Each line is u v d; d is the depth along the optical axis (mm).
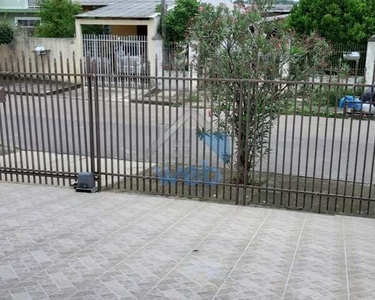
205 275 4074
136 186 7309
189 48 8664
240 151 6961
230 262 4410
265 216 6156
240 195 7160
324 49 7922
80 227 5414
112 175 7195
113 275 4027
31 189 7168
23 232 5188
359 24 19750
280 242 5078
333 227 5750
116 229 5375
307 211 6461
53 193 6980
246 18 7547
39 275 4008
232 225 5680
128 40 20391
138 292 3695
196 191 7188
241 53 7375
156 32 20469
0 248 4676
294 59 7285
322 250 4852
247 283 3922
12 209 6086
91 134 7027
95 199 6715
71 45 21375
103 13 21438
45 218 5734
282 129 12945
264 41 7281
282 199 6953
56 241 4906
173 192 7184
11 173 7543
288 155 10555
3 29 21953
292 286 3889
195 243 4957
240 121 6598
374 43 17031
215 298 3621
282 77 7332
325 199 7066
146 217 5914
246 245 4938
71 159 9641
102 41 20828
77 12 23750
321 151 10914
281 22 8023
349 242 5156
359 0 20359
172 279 3965
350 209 6559
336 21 19828
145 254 4574
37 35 23703
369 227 5797
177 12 20016
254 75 7121
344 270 4297
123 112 6945
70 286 3785
